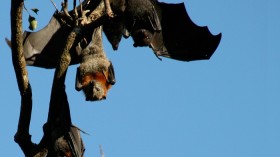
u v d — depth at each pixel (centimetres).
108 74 3231
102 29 3291
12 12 2358
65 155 2875
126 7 3269
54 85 2456
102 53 3256
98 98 3172
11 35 2395
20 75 2411
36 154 2514
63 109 2772
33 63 3362
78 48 3209
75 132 2967
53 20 3409
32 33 3366
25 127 2472
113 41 3266
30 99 2442
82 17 2531
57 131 2814
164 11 3678
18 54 2394
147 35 3303
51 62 3391
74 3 2541
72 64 3306
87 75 3194
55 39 3397
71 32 2461
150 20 3338
